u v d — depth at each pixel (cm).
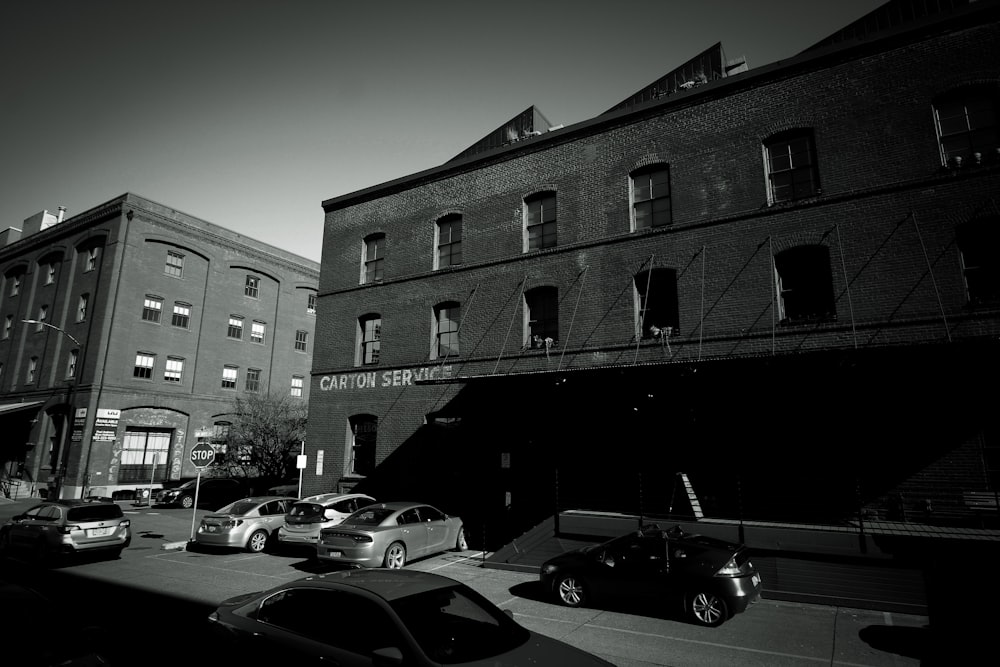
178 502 3020
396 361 2164
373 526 1366
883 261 1377
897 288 1351
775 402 1442
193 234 4012
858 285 1393
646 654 801
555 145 1953
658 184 1745
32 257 4288
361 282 2369
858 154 1453
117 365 3497
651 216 1739
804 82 1552
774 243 1513
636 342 1655
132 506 3055
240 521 1667
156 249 3806
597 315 1745
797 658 778
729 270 1559
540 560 1366
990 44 1346
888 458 1291
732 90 1652
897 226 1377
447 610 547
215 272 4141
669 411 1575
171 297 3850
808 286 1472
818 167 1497
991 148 1323
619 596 1009
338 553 1334
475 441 1898
